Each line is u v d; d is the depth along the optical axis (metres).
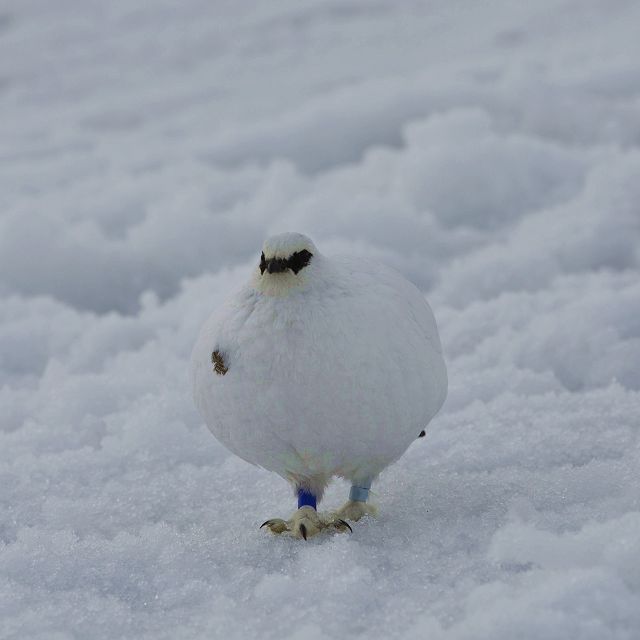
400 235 22.78
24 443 14.09
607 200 22.92
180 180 27.45
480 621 8.12
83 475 13.01
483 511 10.78
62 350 18.81
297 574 9.84
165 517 11.74
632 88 32.12
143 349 17.61
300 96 35.88
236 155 30.31
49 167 30.39
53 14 56.38
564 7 44.84
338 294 9.94
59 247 22.83
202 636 8.77
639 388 15.01
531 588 8.68
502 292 18.98
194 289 19.89
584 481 11.18
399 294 10.47
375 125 30.64
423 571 9.52
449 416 13.83
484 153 25.33
